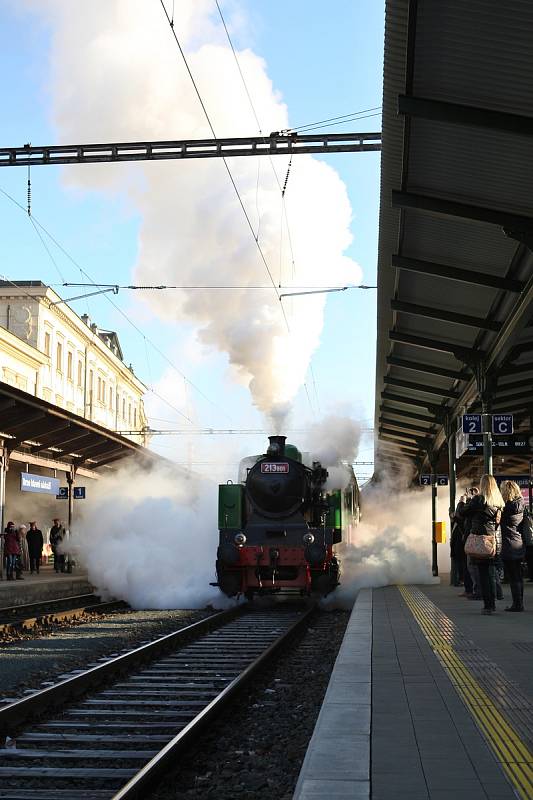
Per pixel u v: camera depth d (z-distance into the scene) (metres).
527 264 11.52
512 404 20.75
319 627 14.98
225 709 7.91
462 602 14.38
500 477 19.09
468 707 5.82
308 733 7.16
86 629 14.78
